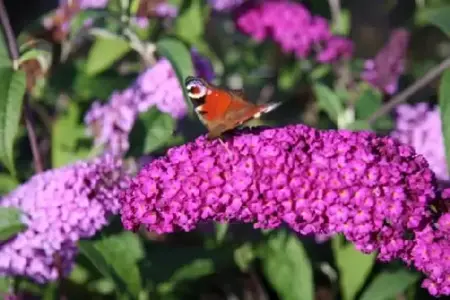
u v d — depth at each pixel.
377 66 5.47
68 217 4.19
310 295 4.88
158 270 5.01
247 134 3.73
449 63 5.04
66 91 6.04
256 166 3.55
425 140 5.22
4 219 4.29
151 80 5.03
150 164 3.76
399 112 5.45
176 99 4.98
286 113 6.42
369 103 5.45
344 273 4.90
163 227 3.67
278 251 4.96
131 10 5.36
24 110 4.82
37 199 4.24
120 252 4.43
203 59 5.23
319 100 5.67
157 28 6.00
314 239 5.48
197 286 5.61
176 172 3.63
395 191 3.50
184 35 6.07
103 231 4.48
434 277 3.60
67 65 5.99
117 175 4.32
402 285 4.77
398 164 3.57
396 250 3.61
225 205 3.60
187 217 3.64
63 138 5.71
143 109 5.00
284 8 6.13
